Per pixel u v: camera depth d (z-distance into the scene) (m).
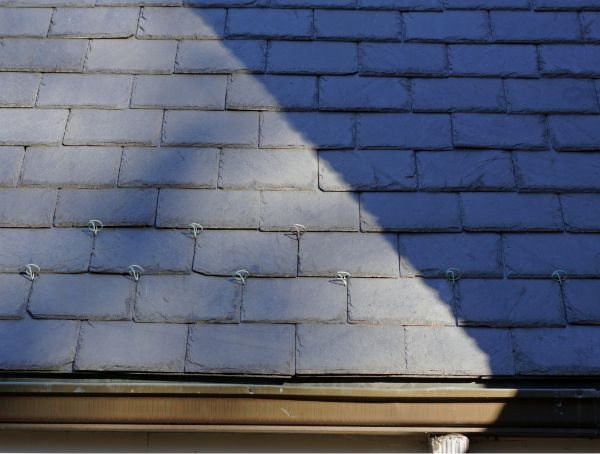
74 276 3.19
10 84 3.70
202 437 3.17
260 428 3.03
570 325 3.07
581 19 3.91
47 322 3.09
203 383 3.00
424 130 3.55
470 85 3.69
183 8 3.94
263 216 3.32
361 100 3.63
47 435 3.18
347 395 2.97
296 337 3.05
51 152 3.49
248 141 3.52
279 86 3.68
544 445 3.14
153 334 3.06
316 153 3.49
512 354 3.01
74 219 3.32
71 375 3.00
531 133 3.55
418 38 3.83
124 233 3.29
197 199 3.37
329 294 3.15
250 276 3.19
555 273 3.18
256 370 2.98
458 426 3.00
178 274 3.19
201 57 3.77
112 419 3.02
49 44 3.82
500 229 3.29
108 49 3.80
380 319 3.09
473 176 3.43
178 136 3.53
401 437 3.17
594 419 2.96
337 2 3.95
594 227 3.30
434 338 3.05
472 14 3.91
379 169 3.45
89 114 3.60
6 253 3.24
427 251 3.24
